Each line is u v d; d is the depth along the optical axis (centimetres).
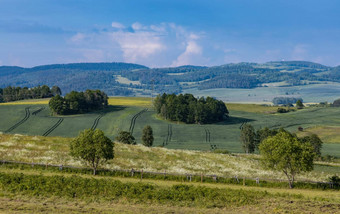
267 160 5025
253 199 3556
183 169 5859
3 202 2994
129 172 4872
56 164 5212
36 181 3669
